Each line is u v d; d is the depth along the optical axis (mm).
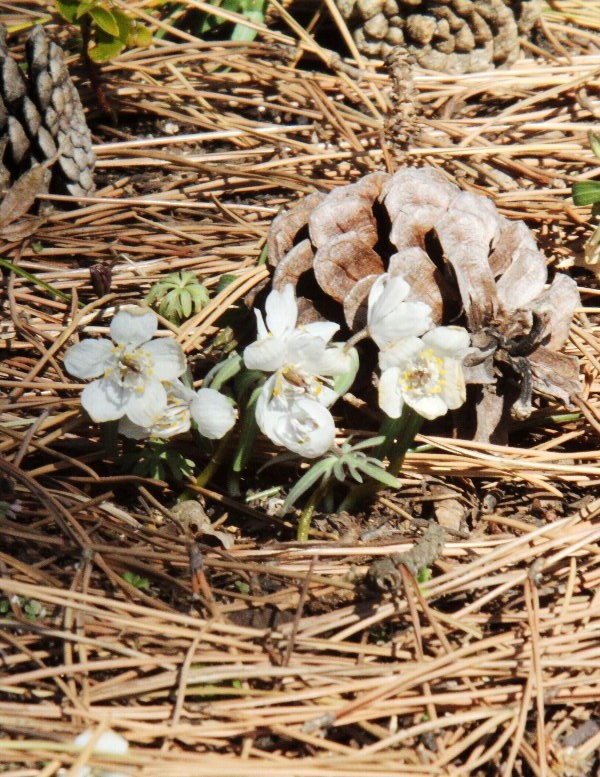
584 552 518
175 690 489
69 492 523
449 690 494
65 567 509
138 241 582
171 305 551
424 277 533
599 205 575
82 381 547
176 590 508
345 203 540
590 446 551
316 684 492
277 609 507
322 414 509
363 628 502
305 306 540
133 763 472
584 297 576
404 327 507
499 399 539
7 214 581
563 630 504
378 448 527
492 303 529
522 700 491
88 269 571
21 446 521
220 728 482
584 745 491
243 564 510
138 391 511
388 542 520
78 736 476
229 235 584
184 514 525
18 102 582
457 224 532
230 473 532
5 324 558
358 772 477
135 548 511
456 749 485
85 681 486
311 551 517
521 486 543
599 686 496
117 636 497
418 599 503
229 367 523
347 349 512
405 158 601
